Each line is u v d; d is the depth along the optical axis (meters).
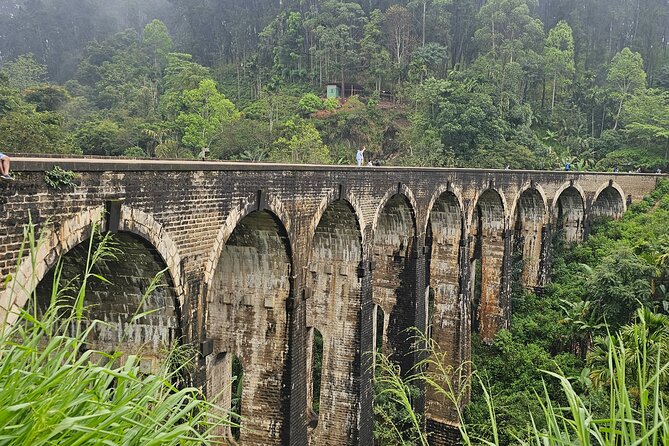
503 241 32.91
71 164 8.89
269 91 75.62
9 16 115.12
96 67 85.50
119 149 56.72
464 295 28.61
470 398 28.36
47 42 107.62
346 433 21.11
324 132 64.25
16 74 82.06
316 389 29.09
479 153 53.16
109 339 12.47
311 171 16.94
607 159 62.75
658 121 61.97
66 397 4.48
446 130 54.59
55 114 44.22
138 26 122.75
